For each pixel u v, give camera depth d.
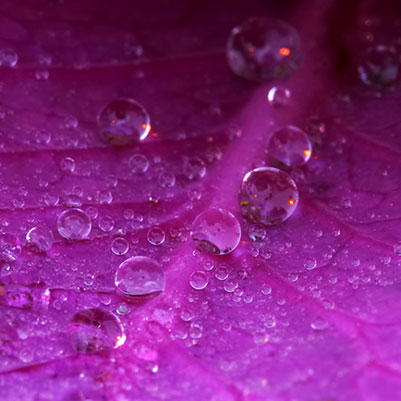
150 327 0.10
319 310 0.10
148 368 0.10
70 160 0.11
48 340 0.10
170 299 0.10
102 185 0.11
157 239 0.11
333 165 0.11
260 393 0.10
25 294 0.10
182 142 0.11
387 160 0.11
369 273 0.10
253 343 0.10
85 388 0.10
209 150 0.11
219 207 0.11
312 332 0.10
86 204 0.11
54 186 0.11
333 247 0.11
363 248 0.11
